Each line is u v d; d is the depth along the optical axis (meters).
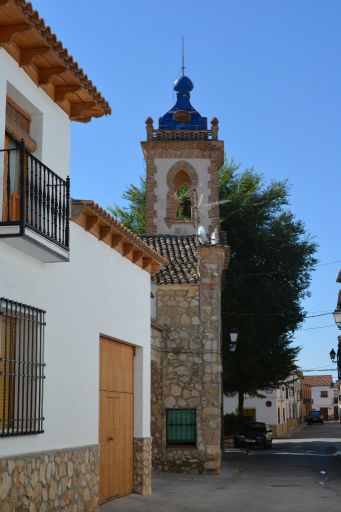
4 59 9.97
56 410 11.30
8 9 9.32
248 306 41.06
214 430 23.88
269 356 41.06
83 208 12.50
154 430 23.94
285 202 45.94
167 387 24.20
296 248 43.69
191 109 37.41
